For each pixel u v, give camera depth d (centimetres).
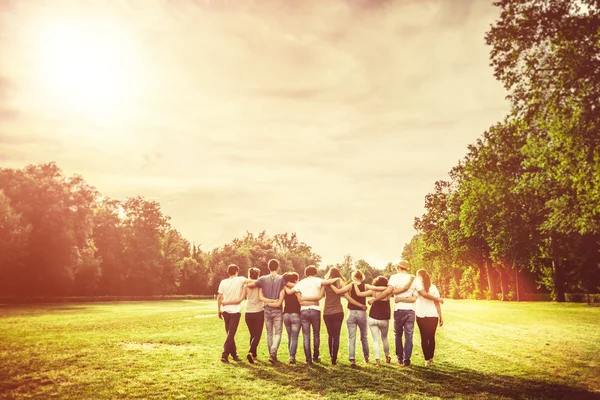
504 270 6325
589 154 1802
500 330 1664
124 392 718
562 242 4419
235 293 1022
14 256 5197
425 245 6756
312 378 823
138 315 2581
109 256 7669
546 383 793
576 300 4844
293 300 997
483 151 3089
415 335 1508
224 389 739
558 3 1852
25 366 918
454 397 700
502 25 1948
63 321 2105
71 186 6269
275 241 17362
